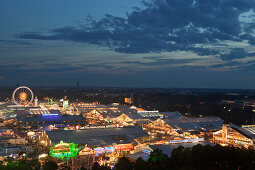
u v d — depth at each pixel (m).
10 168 139.12
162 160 144.50
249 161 131.88
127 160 151.25
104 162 181.25
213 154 134.75
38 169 154.12
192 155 140.00
